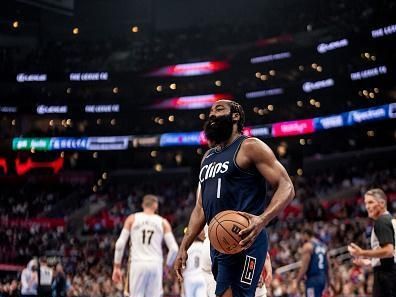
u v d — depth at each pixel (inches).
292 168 1531.7
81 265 1078.4
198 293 352.5
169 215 1380.4
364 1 1385.3
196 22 1825.8
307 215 1128.8
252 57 1536.7
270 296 597.0
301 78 1505.9
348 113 1305.4
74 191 1633.9
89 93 1712.6
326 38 1427.2
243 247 139.8
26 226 1433.3
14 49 1774.1
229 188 154.9
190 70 1614.2
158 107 1659.7
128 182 1736.0
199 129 1621.6
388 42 1278.3
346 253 819.4
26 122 1763.0
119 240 325.7
